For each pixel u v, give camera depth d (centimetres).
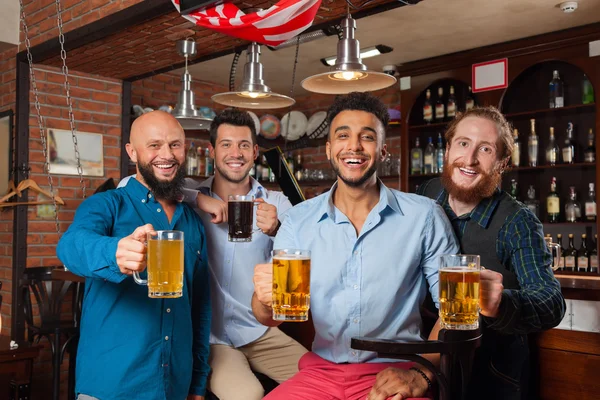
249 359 258
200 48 410
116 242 159
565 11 395
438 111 530
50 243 463
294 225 187
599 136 430
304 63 542
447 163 201
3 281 462
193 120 381
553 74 468
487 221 194
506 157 200
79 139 476
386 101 590
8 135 463
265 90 307
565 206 469
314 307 179
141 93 560
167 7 331
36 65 456
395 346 143
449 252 180
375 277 175
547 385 256
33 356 299
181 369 201
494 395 193
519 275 183
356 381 169
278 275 142
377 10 327
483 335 192
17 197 448
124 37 383
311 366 178
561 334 253
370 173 176
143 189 203
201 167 580
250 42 389
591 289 248
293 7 284
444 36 463
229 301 250
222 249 250
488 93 488
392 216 179
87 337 192
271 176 625
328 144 188
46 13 439
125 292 190
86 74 480
